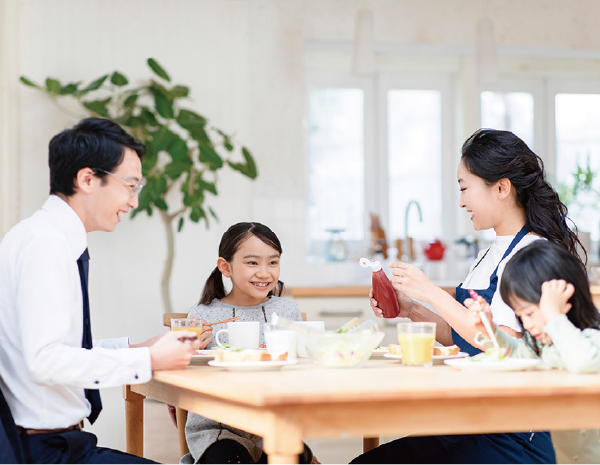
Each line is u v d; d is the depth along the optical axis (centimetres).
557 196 195
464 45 438
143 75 408
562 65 478
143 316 406
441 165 480
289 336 162
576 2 444
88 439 155
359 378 131
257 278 225
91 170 161
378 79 471
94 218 165
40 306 148
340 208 471
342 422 115
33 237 152
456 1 433
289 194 423
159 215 408
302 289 380
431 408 119
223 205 416
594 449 245
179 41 414
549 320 143
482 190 194
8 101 391
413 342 154
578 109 494
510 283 152
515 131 486
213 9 418
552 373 139
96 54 404
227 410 130
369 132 471
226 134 418
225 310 229
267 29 422
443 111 480
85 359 147
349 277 432
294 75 423
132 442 201
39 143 396
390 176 477
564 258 151
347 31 426
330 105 469
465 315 171
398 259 445
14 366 154
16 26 396
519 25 438
